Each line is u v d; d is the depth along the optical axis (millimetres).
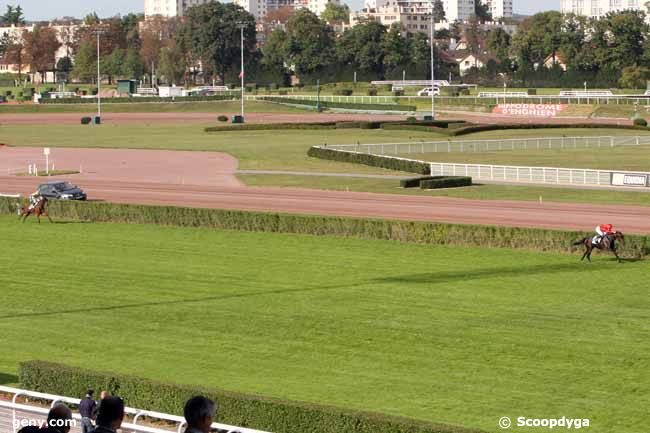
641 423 27156
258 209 68500
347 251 52719
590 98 178250
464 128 133375
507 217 63281
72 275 48250
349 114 181625
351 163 97250
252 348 35312
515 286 43719
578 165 95188
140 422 26969
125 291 44625
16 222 64938
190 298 43000
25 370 28938
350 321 38469
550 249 51281
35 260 52062
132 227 62000
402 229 55125
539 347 34375
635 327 36594
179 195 76875
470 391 30062
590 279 44719
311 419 24594
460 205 69438
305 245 54719
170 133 141125
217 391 26391
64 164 101438
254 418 25359
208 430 14094
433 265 48688
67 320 39812
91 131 146875
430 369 32344
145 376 32281
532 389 30125
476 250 52062
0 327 38875
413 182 80125
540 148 115688
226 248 54375
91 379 27953
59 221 65188
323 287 44469
